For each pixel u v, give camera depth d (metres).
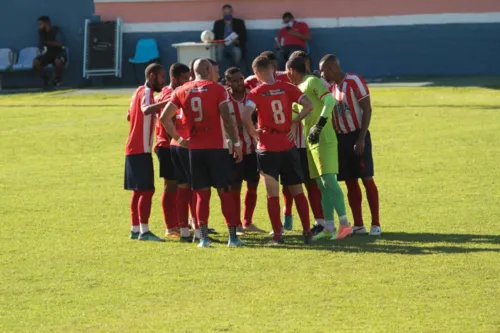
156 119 34.22
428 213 37.16
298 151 33.75
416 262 29.45
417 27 95.00
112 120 68.75
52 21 99.75
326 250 31.44
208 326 23.67
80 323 24.23
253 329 23.36
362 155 33.25
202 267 29.56
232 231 32.59
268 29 97.19
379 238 33.19
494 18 93.56
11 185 45.66
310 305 25.30
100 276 28.78
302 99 31.73
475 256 30.00
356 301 25.55
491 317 24.00
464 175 45.00
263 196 42.03
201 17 98.38
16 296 26.80
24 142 59.69
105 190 44.03
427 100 75.38
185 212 33.75
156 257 31.05
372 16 95.62
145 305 25.69
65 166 50.94
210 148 31.67
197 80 31.89
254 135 31.75
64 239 34.16
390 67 96.06
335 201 33.03
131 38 99.50
